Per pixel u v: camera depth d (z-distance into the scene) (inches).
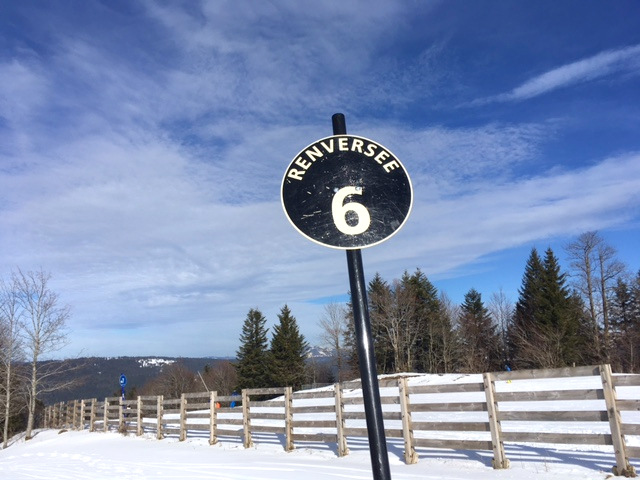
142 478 363.9
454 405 306.7
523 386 688.4
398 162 125.9
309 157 124.4
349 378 1920.5
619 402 250.5
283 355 2068.2
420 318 2015.3
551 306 1696.6
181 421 570.9
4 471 466.6
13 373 1063.0
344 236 118.7
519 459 298.4
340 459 360.5
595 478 245.0
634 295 1797.5
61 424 1066.7
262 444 467.8
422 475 280.1
